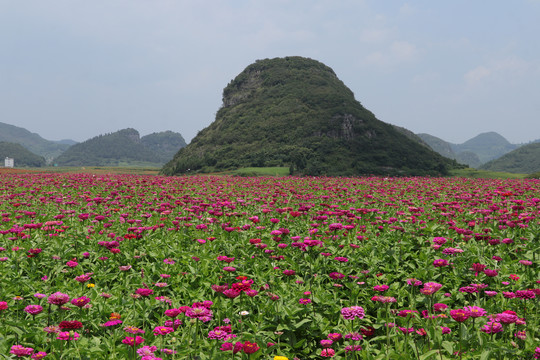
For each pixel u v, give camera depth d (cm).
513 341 540
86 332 599
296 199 1823
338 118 14638
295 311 598
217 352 504
